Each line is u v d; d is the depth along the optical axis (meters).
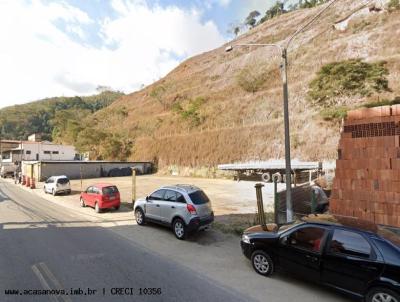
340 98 40.09
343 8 80.00
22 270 7.44
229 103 62.56
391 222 8.51
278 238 7.17
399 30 54.59
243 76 70.25
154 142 65.12
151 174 57.53
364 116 9.28
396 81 41.06
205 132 56.22
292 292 6.45
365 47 56.34
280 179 32.09
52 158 66.81
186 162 55.03
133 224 13.28
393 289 5.19
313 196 12.29
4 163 63.12
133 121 87.69
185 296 6.16
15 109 149.88
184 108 71.75
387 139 8.73
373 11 65.44
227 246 10.00
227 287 6.66
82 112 130.12
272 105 54.25
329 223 6.53
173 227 11.14
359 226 6.24
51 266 7.74
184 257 8.78
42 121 139.75
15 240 10.31
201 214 10.80
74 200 21.94
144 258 8.59
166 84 105.44
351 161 9.52
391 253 5.42
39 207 18.44
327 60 60.38
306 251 6.57
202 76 96.56
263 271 7.37
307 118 44.03
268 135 46.84
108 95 196.25
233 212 16.09
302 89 53.12
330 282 6.13
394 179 8.54
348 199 9.51
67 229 12.18
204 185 32.75
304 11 105.25
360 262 5.69
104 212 16.50
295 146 41.62
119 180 42.19
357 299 5.89
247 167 36.12
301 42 76.38
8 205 19.27
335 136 38.62
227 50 11.41
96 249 9.34
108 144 69.69
